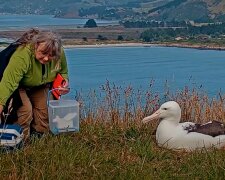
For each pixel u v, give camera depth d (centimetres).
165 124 531
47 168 443
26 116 495
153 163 485
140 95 632
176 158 504
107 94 623
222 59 4512
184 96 647
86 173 450
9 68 470
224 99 667
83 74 2650
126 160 484
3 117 485
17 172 439
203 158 492
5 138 469
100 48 6266
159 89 700
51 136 508
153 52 5597
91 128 544
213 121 549
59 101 517
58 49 476
